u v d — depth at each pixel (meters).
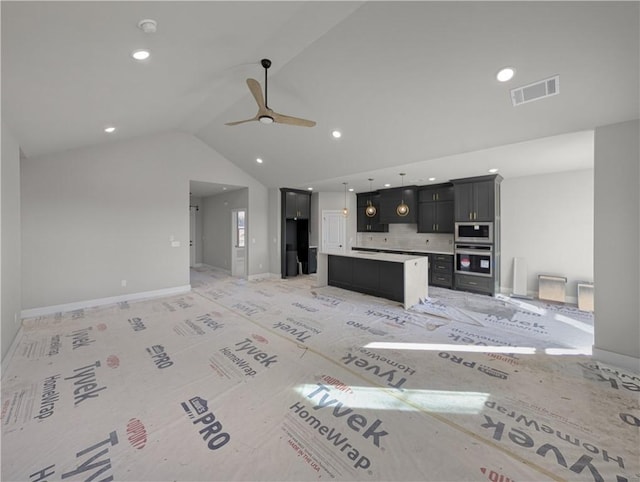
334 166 5.52
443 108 3.31
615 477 1.60
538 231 5.57
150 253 5.66
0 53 1.87
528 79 2.67
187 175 6.19
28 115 2.90
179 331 3.84
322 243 8.50
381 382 2.59
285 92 3.75
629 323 2.82
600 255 2.95
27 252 4.41
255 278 7.58
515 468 1.67
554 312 4.67
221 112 4.71
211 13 2.03
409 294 4.91
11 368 2.82
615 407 2.22
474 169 5.18
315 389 2.48
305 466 1.69
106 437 1.91
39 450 1.79
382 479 1.60
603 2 1.94
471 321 4.24
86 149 4.93
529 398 2.35
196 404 2.27
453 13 2.26
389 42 2.65
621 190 2.82
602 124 2.90
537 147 3.77
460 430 1.98
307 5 2.25
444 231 6.73
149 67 2.63
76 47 2.02
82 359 3.02
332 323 4.15
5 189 2.94
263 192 7.74
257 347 3.34
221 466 1.69
